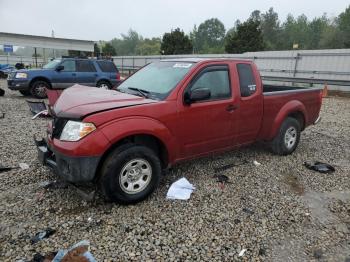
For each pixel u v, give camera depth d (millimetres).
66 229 3367
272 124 5672
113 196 3742
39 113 8742
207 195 4270
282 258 3100
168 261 2957
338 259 3131
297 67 21453
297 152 6367
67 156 3520
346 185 4863
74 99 4059
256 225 3621
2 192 4098
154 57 32719
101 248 3088
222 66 4809
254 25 42375
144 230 3406
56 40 34375
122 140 3871
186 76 4363
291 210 4004
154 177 4031
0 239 3156
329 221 3809
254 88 5211
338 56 19297
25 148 5891
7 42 31844
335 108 12602
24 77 12734
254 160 5727
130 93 4570
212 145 4773
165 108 4062
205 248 3168
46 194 4078
